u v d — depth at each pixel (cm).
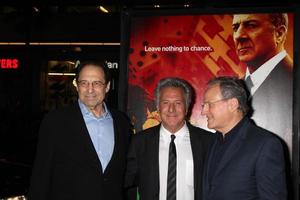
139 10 397
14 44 919
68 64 923
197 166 300
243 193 245
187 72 392
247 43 381
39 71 928
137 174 314
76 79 300
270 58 378
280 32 376
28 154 661
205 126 390
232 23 385
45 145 285
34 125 853
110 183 291
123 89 400
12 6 584
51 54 919
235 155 252
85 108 300
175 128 308
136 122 398
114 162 293
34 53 924
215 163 262
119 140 301
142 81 398
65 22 886
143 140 311
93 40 887
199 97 390
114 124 306
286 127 375
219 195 251
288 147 374
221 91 257
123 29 400
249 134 254
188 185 298
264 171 240
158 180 299
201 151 303
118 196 298
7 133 814
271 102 377
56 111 294
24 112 912
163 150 305
